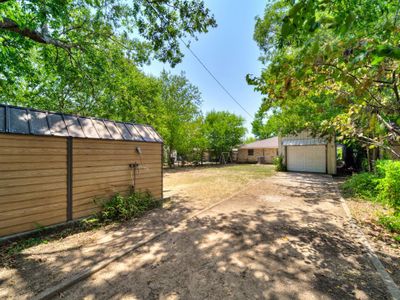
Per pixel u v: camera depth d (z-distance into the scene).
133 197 5.28
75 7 5.83
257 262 2.87
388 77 2.05
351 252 3.13
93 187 4.62
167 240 3.63
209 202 6.38
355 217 4.75
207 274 2.60
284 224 4.39
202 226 4.30
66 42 6.38
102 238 3.69
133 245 3.38
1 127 3.32
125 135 5.43
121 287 2.36
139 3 5.24
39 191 3.75
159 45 5.79
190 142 21.19
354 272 2.61
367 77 1.80
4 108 3.59
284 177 12.17
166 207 5.81
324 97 6.73
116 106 9.69
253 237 3.73
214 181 10.76
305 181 10.56
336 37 1.80
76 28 6.35
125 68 8.39
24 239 3.49
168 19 5.50
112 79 8.20
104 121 5.29
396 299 2.09
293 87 2.20
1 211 3.31
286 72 1.87
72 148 4.26
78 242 3.51
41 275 2.53
